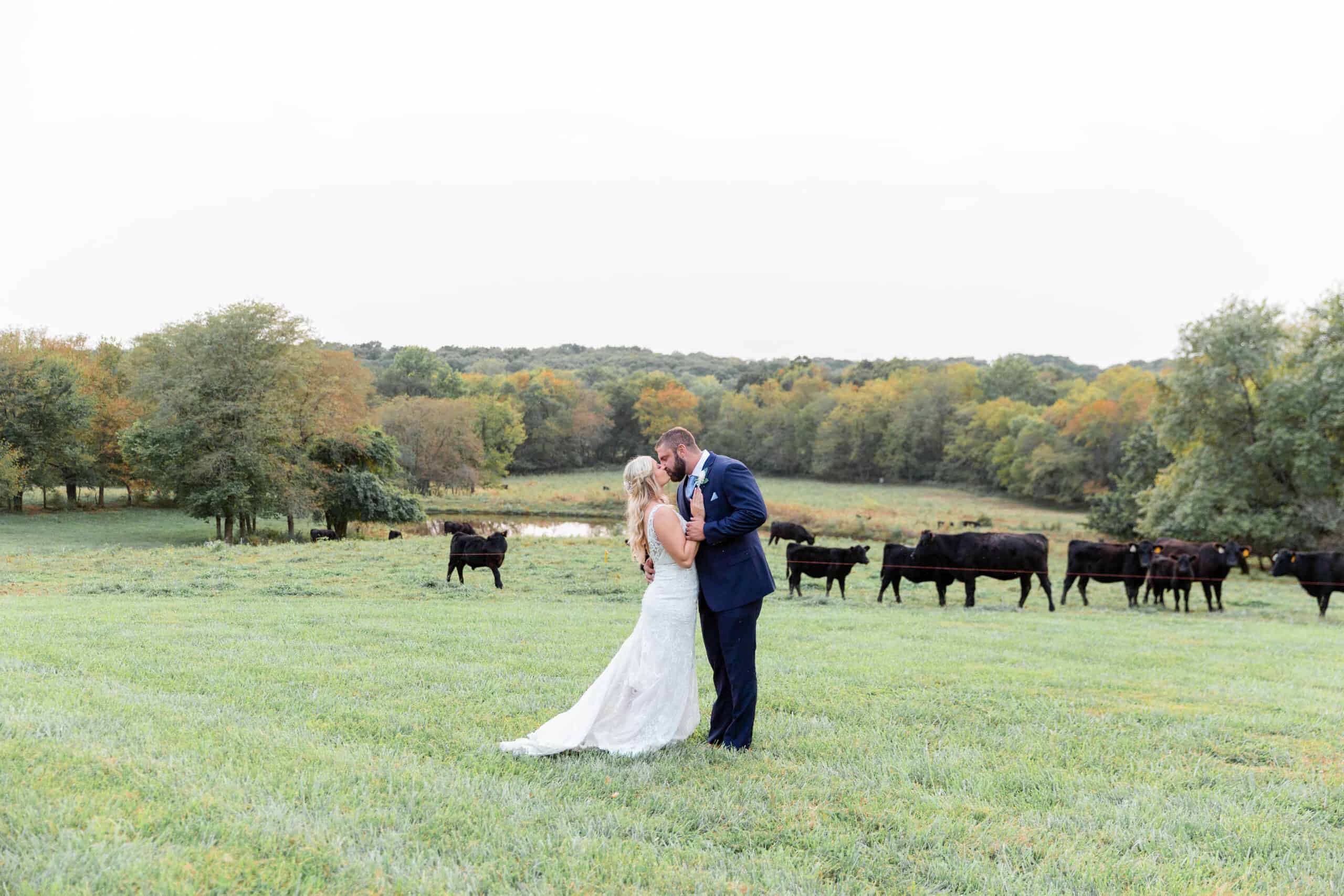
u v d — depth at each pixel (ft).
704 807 14.25
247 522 154.71
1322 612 65.16
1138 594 75.51
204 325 138.31
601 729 17.34
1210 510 116.57
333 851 11.30
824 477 391.24
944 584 62.90
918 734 20.29
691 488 18.26
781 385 495.82
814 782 15.94
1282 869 12.78
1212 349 117.08
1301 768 18.49
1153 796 16.05
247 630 34.09
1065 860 12.67
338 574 67.92
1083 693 26.27
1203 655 36.60
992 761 18.17
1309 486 113.39
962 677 28.17
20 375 163.84
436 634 35.01
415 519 156.56
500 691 22.85
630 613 48.08
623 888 10.93
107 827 11.33
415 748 17.20
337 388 160.15
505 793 14.30
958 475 344.69
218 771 14.26
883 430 368.89
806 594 68.49
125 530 151.53
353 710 19.83
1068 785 16.51
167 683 22.20
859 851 12.75
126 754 14.75
